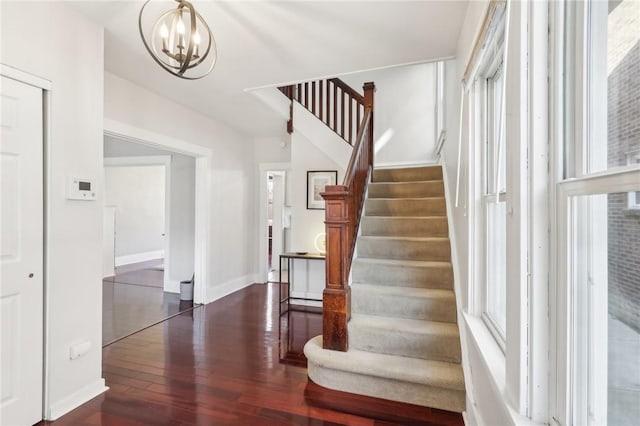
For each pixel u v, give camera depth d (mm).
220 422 1921
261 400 2145
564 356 884
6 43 1729
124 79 3135
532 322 965
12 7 1757
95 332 2229
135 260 7941
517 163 1010
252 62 2791
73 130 2084
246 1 1977
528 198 972
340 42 2469
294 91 4539
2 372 1722
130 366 2617
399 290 2613
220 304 4438
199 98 3684
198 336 3277
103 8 2055
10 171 1753
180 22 1559
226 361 2711
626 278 702
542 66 954
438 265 2707
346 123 4816
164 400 2145
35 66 1865
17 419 1777
